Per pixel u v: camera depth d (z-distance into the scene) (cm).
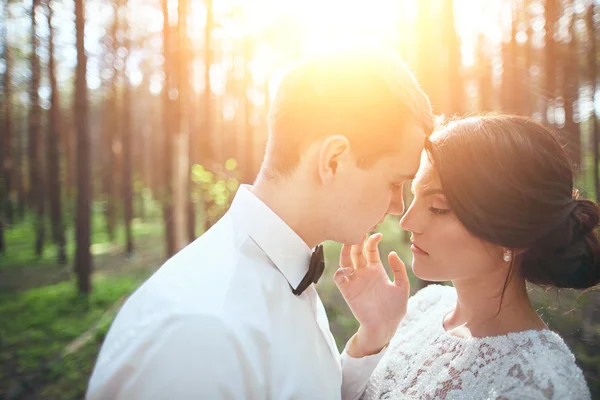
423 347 130
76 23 811
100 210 1917
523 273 116
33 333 625
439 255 117
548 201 106
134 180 2298
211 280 92
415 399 116
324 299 645
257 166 1667
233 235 102
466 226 109
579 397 92
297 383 91
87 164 855
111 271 1096
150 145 2741
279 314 95
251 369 85
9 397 439
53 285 937
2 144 1430
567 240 109
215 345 82
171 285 91
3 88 1055
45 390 456
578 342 371
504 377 100
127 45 1184
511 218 106
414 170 101
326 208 100
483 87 1023
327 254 998
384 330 130
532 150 107
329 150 95
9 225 1459
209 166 1049
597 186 425
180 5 984
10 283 958
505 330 114
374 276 132
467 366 110
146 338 84
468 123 115
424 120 101
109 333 93
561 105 611
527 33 679
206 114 1120
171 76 995
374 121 95
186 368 81
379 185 99
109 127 1683
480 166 106
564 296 149
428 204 119
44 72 1101
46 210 1669
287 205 101
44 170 1625
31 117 1346
